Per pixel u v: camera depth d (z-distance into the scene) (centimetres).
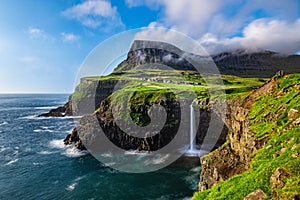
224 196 1359
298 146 1322
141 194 3775
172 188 3947
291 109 1914
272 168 1298
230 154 2672
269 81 3172
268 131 2028
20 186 4216
